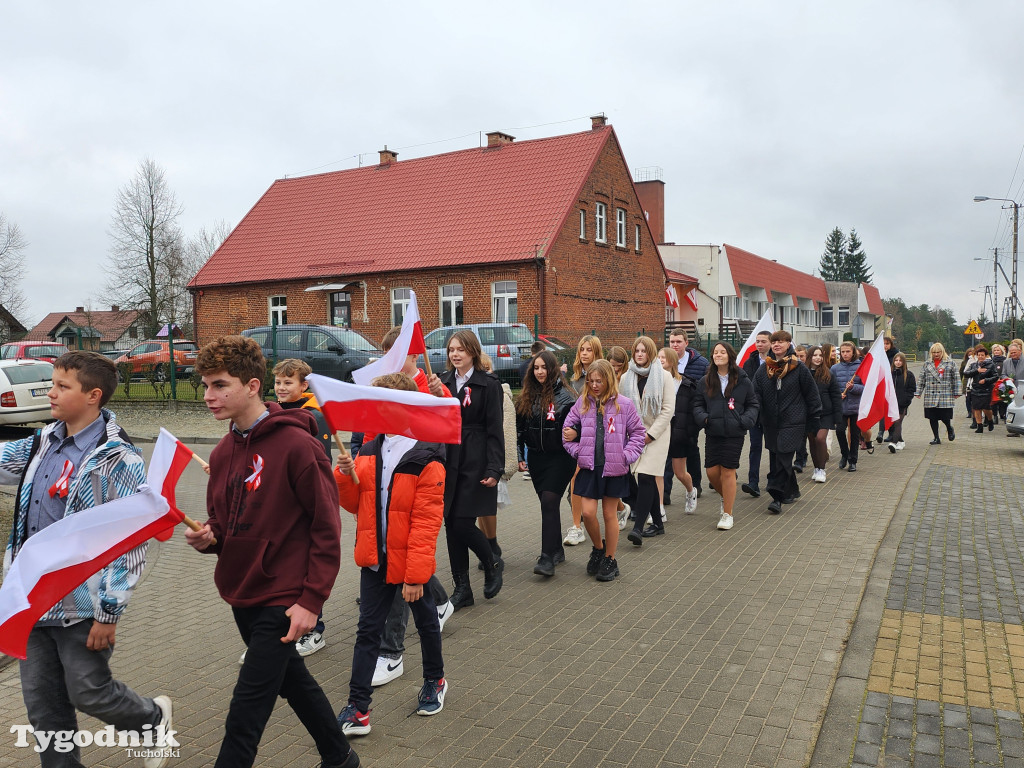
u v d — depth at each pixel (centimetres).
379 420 378
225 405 315
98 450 310
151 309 4312
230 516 319
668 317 4156
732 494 807
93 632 300
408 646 509
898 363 1373
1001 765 361
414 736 393
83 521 295
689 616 556
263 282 3319
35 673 308
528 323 2820
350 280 3131
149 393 2120
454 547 577
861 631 522
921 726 396
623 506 843
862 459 1288
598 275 3155
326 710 336
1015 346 1650
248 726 304
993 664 470
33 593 289
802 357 1198
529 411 662
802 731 392
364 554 400
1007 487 1018
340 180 3641
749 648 497
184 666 491
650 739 387
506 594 614
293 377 562
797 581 630
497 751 378
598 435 635
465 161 3384
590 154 3120
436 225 3142
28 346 2498
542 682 453
